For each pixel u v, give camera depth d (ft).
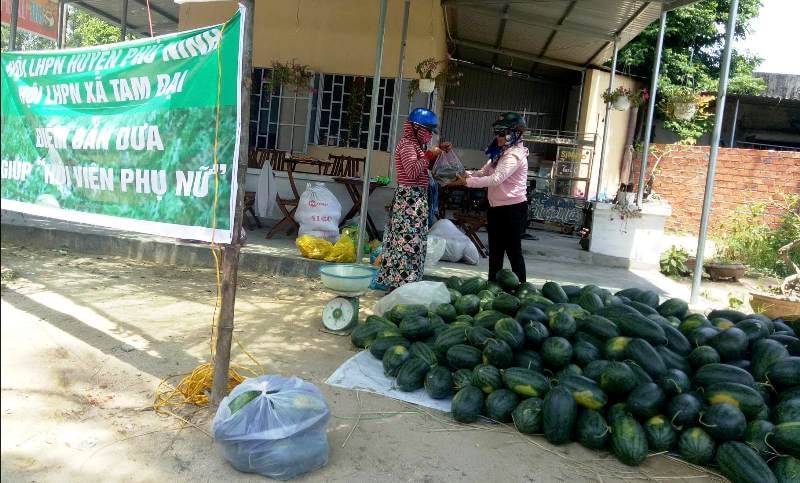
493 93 61.77
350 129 40.45
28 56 15.71
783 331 16.06
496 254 20.89
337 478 10.62
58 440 11.09
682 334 15.03
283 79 39.27
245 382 11.38
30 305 19.01
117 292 21.42
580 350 14.17
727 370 13.03
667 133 62.75
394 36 39.14
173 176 12.78
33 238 28.35
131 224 13.52
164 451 11.02
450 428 12.90
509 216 20.16
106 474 10.14
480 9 37.35
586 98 54.60
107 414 12.25
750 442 11.73
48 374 13.85
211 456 11.00
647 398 12.35
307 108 40.47
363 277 18.31
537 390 13.15
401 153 20.67
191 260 26.94
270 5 40.60
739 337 14.38
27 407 12.21
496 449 12.12
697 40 66.69
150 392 13.42
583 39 42.65
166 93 12.80
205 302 21.03
